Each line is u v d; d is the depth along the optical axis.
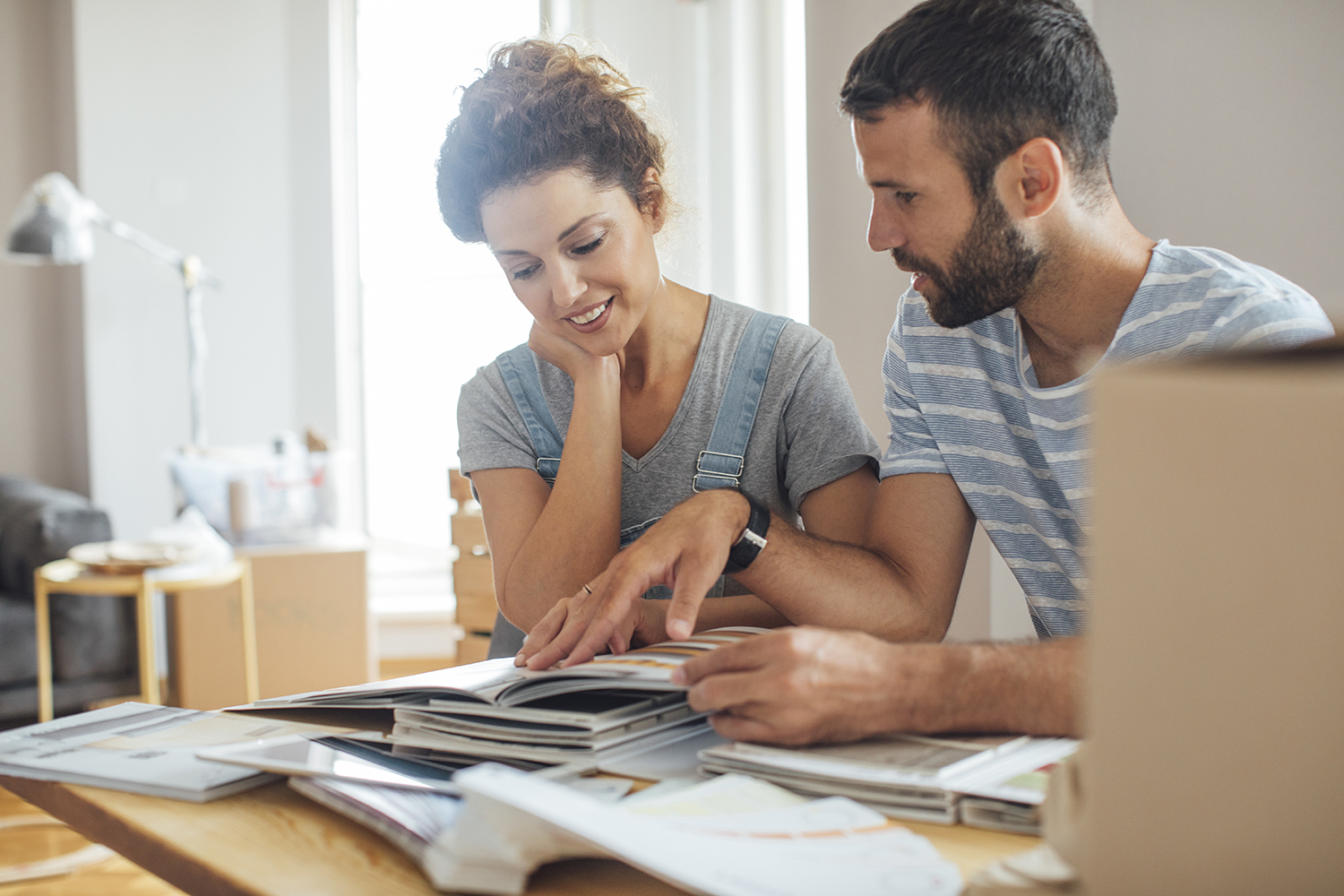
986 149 0.97
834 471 1.26
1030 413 1.12
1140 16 1.56
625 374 1.34
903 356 1.22
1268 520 0.34
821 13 1.98
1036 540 1.17
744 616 1.17
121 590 2.84
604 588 0.93
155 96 4.25
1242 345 0.95
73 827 0.70
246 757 0.71
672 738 0.77
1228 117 1.51
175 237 4.29
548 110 1.08
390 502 4.60
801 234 3.03
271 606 3.30
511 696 0.76
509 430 1.37
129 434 4.28
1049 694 0.69
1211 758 0.35
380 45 4.34
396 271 4.41
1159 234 1.58
